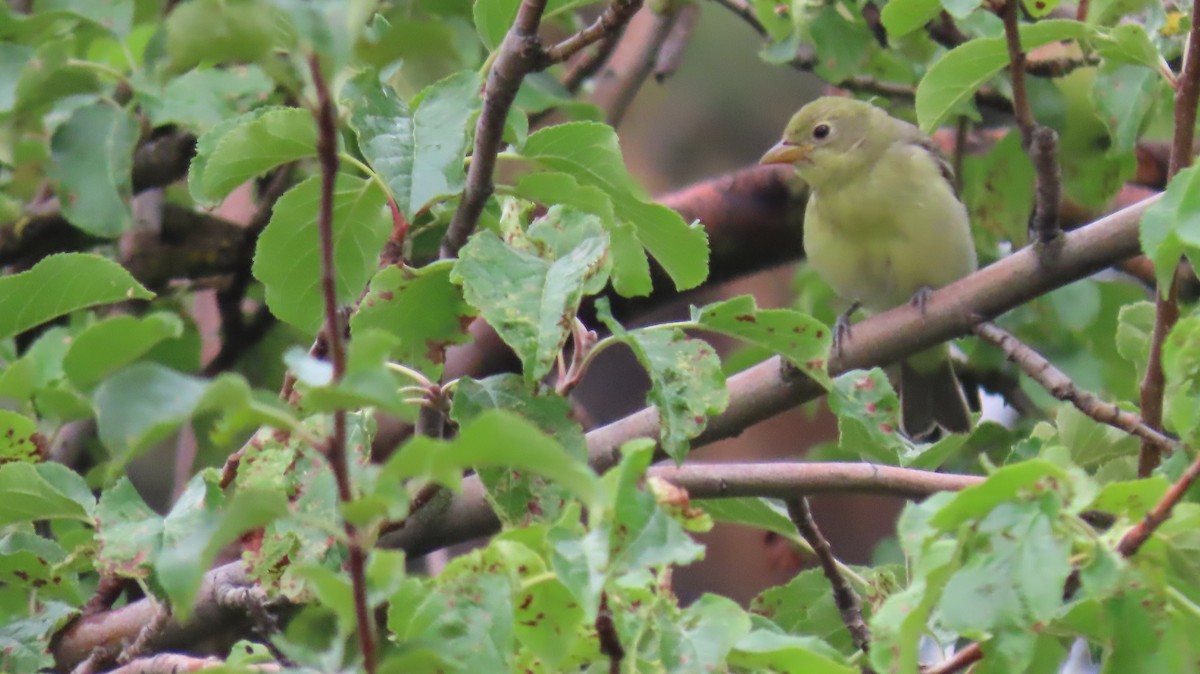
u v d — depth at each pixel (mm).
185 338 11680
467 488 8180
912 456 9047
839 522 17562
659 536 4863
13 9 11148
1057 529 5145
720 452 18156
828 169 12117
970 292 8805
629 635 5242
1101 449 8609
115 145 9328
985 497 5176
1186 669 5254
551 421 6598
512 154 7367
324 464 6621
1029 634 5223
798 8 11750
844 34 11742
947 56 7977
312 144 6906
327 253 4219
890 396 7102
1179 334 5992
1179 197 6129
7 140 10680
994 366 12531
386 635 6566
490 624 5223
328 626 8312
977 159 13359
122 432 4062
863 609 8359
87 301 7168
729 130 19453
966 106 11477
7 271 11867
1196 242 5871
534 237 6449
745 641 5492
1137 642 5270
